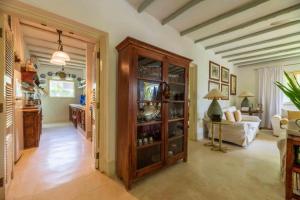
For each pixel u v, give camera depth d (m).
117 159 2.13
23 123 3.13
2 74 1.48
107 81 2.10
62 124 6.14
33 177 2.02
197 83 3.93
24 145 3.15
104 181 1.96
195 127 4.00
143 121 2.04
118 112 2.09
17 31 2.69
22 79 3.07
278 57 4.82
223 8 2.42
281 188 1.83
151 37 2.71
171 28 3.10
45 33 3.35
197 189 1.81
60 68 6.91
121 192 1.75
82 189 1.79
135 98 1.87
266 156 2.86
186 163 2.54
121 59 2.01
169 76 2.36
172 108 2.46
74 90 7.26
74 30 1.94
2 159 1.51
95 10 1.97
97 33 2.09
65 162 2.50
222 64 4.98
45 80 6.62
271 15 2.50
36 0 1.53
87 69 3.96
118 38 2.21
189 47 3.59
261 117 5.56
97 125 2.29
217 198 1.65
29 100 3.56
